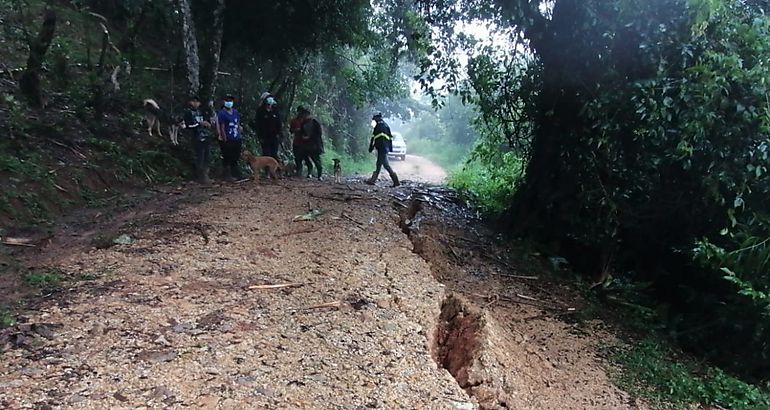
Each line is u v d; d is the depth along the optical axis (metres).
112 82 11.93
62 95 10.84
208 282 5.31
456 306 5.69
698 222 7.94
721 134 6.81
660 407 5.15
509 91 11.13
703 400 5.44
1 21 12.35
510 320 6.67
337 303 5.00
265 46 15.97
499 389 4.30
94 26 14.62
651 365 5.93
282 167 13.14
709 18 6.53
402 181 15.66
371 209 9.52
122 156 10.09
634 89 7.37
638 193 8.54
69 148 9.30
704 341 7.24
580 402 4.98
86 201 8.35
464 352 4.84
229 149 11.59
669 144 7.42
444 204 12.41
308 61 17.89
